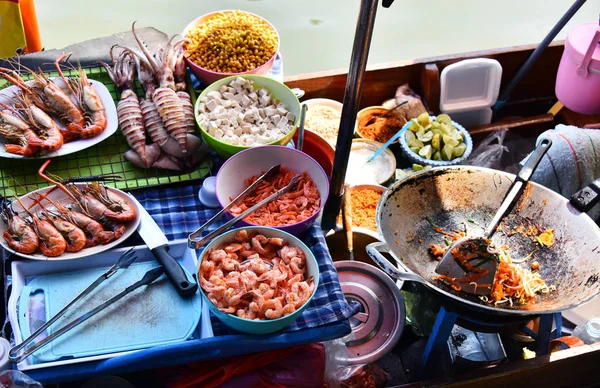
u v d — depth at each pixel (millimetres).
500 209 1665
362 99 2754
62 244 1503
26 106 1802
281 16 3168
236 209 1662
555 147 2176
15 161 1766
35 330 1404
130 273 1538
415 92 2764
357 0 3211
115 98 2014
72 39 2971
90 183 1654
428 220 1751
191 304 1488
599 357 1932
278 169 1752
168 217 1704
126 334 1421
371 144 2500
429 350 1774
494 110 2908
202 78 2104
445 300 1510
